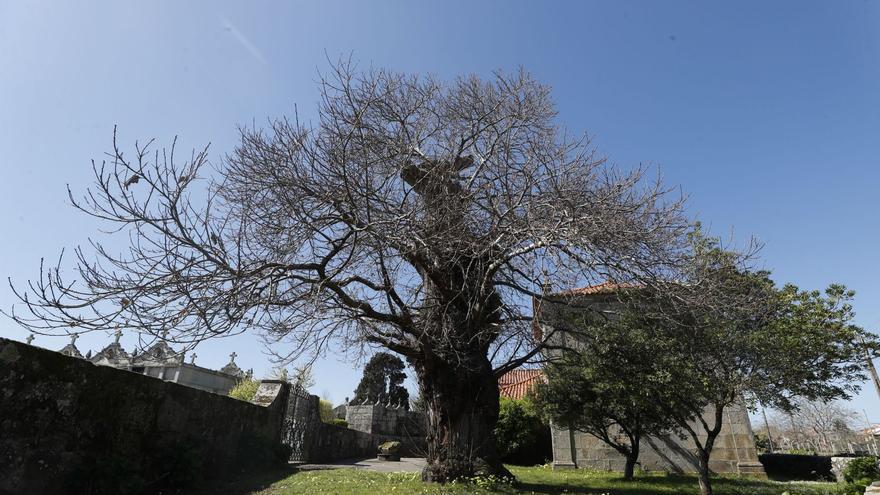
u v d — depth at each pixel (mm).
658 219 8281
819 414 45781
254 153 8469
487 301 9914
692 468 15969
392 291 9578
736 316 8914
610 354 10258
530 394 14609
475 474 8883
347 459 18156
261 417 12484
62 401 6805
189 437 9352
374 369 38000
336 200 8117
